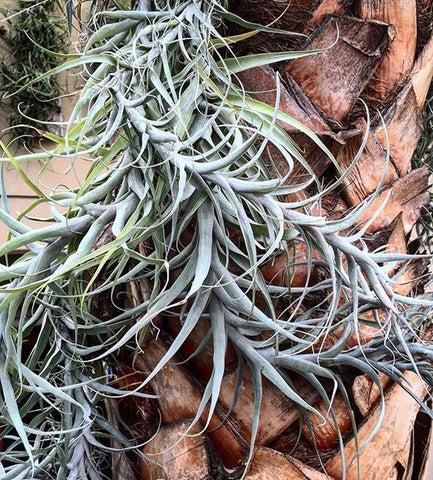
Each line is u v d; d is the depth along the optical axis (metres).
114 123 0.62
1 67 2.28
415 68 0.83
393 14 0.80
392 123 0.81
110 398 0.76
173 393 0.73
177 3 0.70
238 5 0.77
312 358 0.68
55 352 0.69
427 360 0.74
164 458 0.73
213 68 0.67
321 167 0.77
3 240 2.08
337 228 0.63
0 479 0.68
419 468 0.88
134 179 0.63
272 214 0.63
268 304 0.65
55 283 0.65
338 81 0.77
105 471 0.87
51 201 0.63
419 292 0.84
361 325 0.75
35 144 2.29
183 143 0.61
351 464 0.73
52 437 0.71
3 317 0.61
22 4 2.21
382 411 0.67
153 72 0.65
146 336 0.75
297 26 0.77
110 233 0.76
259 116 0.65
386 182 0.80
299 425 0.72
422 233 1.04
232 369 0.73
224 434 0.72
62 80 2.34
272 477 0.70
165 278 0.73
